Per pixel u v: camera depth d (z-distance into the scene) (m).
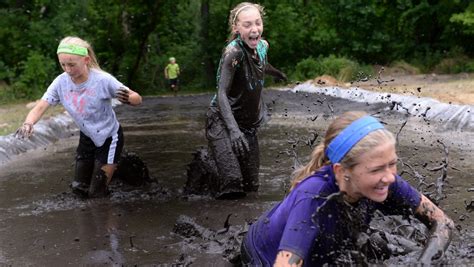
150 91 34.06
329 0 35.41
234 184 6.48
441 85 20.47
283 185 7.12
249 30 6.44
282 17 34.47
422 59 33.75
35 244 5.14
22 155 10.37
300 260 3.07
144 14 33.12
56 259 4.70
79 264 4.55
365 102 17.25
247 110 6.63
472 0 31.23
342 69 30.41
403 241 4.21
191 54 35.69
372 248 3.87
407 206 3.54
